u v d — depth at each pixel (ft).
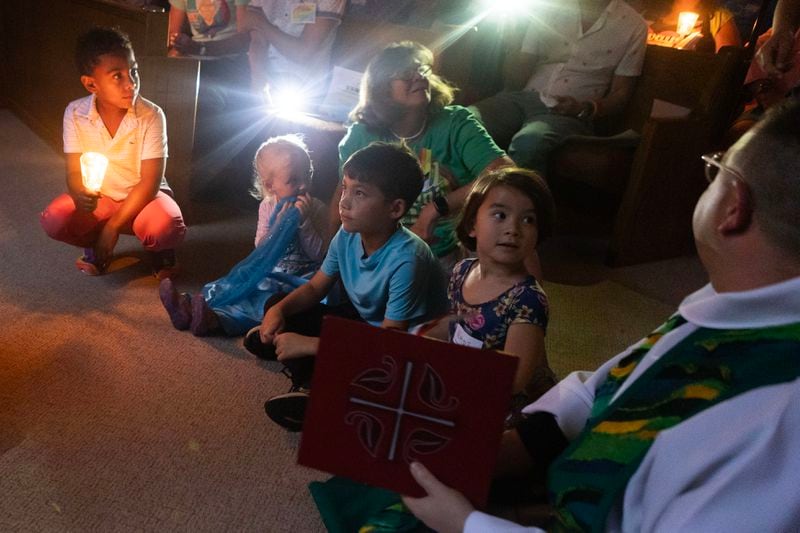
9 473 5.71
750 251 2.78
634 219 11.44
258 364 7.66
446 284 6.89
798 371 2.58
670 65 12.37
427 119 7.95
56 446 6.07
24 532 5.18
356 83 11.80
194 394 7.01
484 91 14.02
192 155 11.94
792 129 2.68
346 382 3.45
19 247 9.74
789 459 2.49
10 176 12.48
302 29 12.29
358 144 8.02
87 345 7.63
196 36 12.58
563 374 8.20
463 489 3.39
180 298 8.11
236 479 5.94
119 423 6.46
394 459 3.46
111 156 8.95
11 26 15.69
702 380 2.81
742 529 2.53
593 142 11.91
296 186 8.20
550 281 10.80
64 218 8.91
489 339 5.14
